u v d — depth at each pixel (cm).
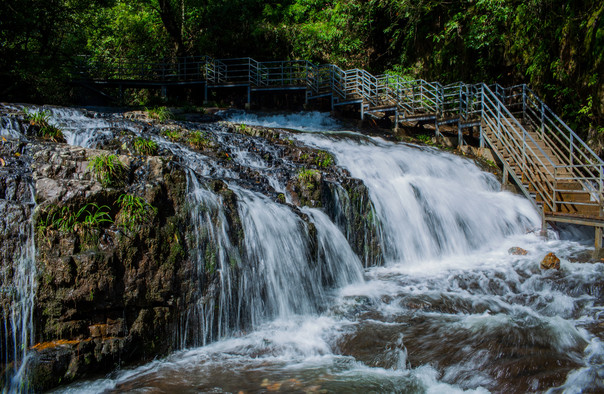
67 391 482
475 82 1931
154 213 571
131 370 528
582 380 485
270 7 2806
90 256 515
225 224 635
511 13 1706
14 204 513
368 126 1873
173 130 1042
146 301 552
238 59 2444
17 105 1136
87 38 2589
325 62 2655
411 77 2253
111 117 1198
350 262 814
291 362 541
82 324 516
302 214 764
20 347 489
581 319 659
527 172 1338
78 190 536
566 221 1070
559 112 1574
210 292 600
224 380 496
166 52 2862
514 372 502
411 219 1009
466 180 1316
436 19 2144
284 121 1925
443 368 516
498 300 727
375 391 471
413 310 683
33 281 500
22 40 1778
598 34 1359
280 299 673
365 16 2547
